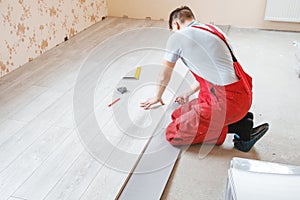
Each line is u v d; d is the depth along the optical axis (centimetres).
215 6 417
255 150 200
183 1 426
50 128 219
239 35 390
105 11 463
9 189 171
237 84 188
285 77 287
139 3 446
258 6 401
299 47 288
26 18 313
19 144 204
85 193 168
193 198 166
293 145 204
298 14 384
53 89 270
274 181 115
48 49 353
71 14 385
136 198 165
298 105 246
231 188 117
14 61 306
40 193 169
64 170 183
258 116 233
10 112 238
